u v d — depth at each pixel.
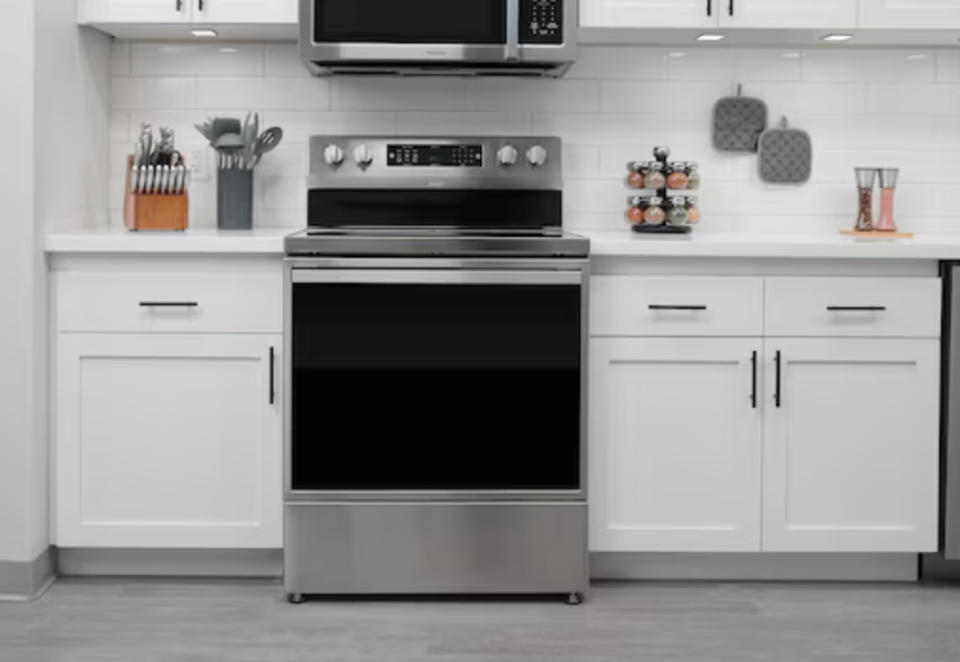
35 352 3.09
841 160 3.74
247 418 3.16
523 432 3.09
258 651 2.74
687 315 3.16
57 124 3.24
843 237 3.53
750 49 3.72
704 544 3.19
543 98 3.72
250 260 3.14
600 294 3.15
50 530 3.19
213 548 3.24
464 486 3.10
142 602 3.07
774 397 3.17
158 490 3.18
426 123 3.72
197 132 3.73
